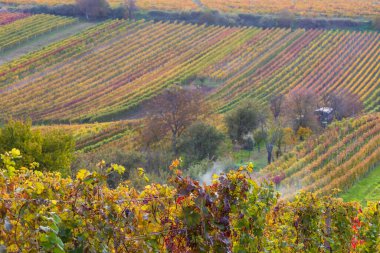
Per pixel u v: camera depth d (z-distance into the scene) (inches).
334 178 1411.2
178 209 319.0
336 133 1868.8
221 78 3169.3
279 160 1754.4
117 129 2290.8
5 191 261.9
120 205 312.0
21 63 3299.7
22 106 2805.1
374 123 1925.4
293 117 2197.3
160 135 2078.0
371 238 491.8
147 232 303.4
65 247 263.0
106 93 3016.7
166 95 2095.2
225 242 320.8
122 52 3575.3
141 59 3479.3
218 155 1834.4
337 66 3353.8
